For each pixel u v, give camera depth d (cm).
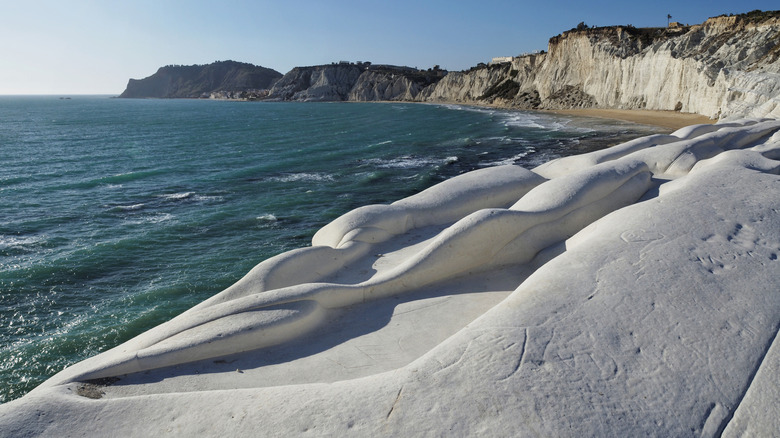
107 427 356
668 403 352
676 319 430
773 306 446
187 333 490
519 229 684
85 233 1875
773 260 516
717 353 394
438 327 537
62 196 2452
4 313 1270
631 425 334
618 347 400
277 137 5206
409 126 6238
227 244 1747
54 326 1212
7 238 1819
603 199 761
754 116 3419
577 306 449
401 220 777
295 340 517
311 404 360
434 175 2812
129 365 453
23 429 350
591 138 4094
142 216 2097
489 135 4759
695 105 5294
